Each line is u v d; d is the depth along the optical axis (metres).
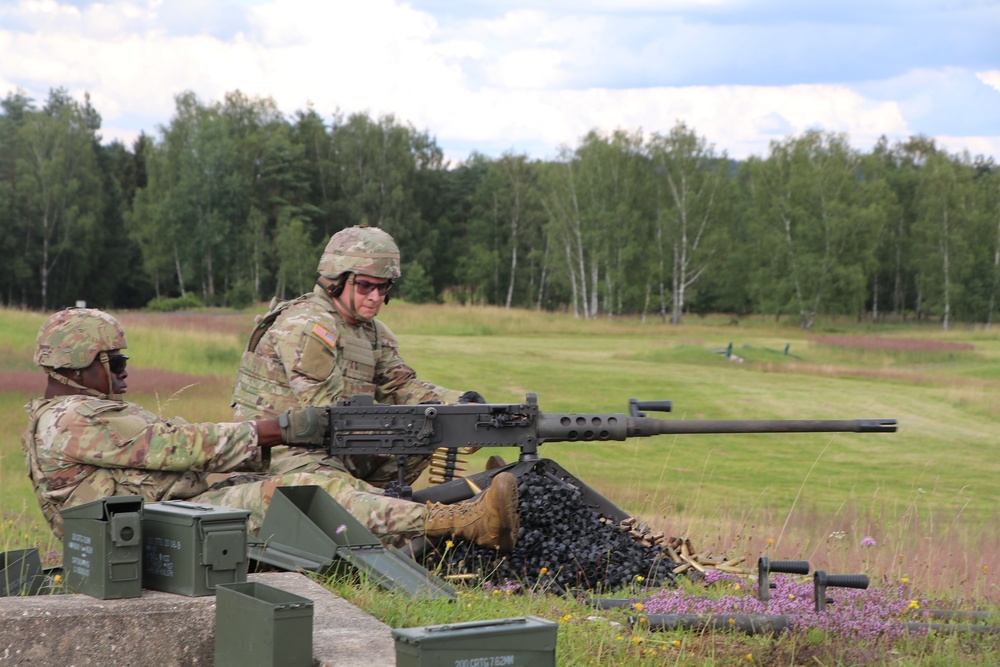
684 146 71.31
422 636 2.99
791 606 5.27
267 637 3.38
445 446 6.18
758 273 71.94
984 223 75.06
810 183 70.31
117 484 5.39
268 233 89.12
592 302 71.94
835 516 12.08
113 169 91.25
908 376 36.94
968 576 7.27
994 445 22.72
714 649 4.58
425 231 93.06
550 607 5.13
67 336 5.40
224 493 5.73
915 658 4.70
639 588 5.84
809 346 50.19
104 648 3.69
